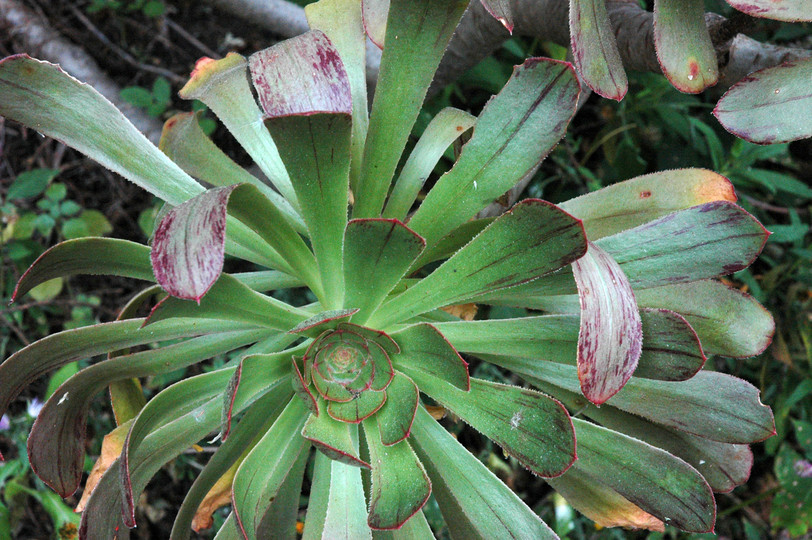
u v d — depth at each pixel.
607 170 0.84
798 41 0.84
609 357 0.38
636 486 0.45
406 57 0.42
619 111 0.82
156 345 0.79
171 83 0.85
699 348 0.40
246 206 0.40
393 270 0.40
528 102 0.42
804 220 0.92
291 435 0.45
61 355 0.44
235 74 0.48
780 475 0.82
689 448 0.49
